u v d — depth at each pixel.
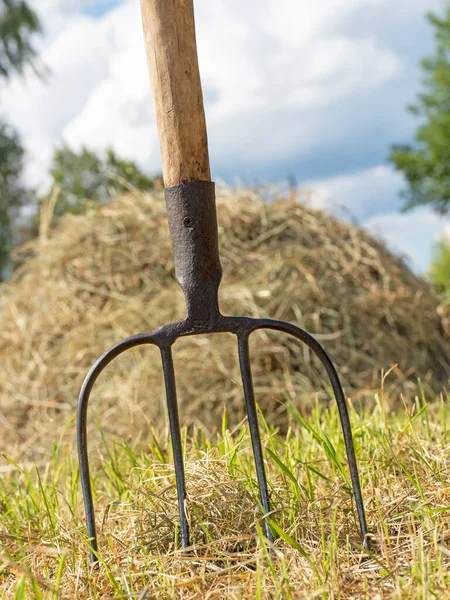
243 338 0.64
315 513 0.66
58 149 4.68
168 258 1.68
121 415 1.37
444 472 0.71
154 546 0.65
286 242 1.67
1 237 5.00
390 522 0.65
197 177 0.64
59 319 1.65
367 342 1.53
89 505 0.64
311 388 1.39
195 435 0.88
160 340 0.64
